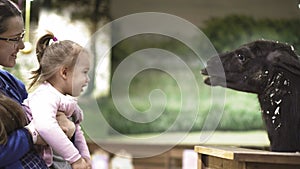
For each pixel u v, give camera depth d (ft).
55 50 6.58
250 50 7.04
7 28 6.00
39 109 6.18
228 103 19.01
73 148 6.18
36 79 6.69
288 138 6.69
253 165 5.99
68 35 17.81
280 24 20.31
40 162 6.23
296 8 20.15
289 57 6.90
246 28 20.44
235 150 6.47
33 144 6.12
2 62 6.19
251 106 18.84
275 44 7.07
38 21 15.30
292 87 6.81
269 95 6.90
